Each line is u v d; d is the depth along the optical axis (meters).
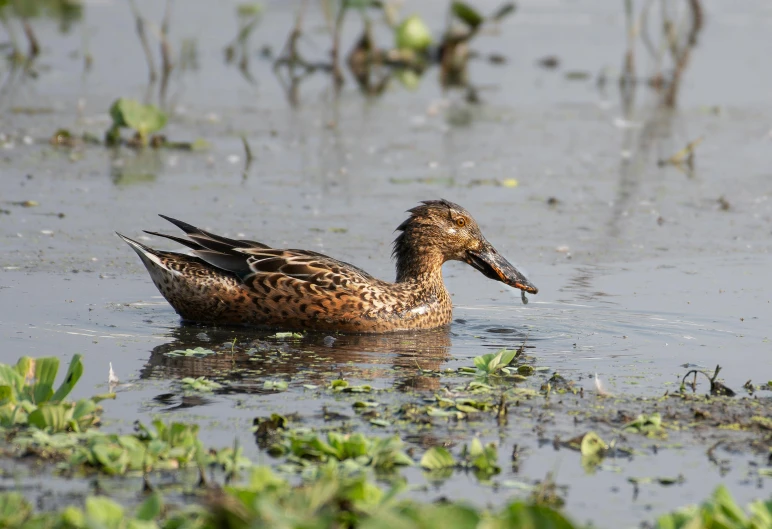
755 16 35.91
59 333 12.18
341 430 9.34
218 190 19.17
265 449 8.87
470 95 28.02
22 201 17.78
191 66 29.47
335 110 25.84
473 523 6.71
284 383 10.55
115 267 15.05
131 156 21.22
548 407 10.07
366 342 12.55
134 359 11.39
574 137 23.97
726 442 9.27
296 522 6.59
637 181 20.64
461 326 13.26
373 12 36.12
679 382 10.91
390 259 15.73
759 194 19.81
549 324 13.16
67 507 7.61
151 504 7.11
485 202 19.03
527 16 36.12
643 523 7.74
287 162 21.27
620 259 16.08
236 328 13.09
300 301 12.91
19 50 29.23
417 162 21.61
